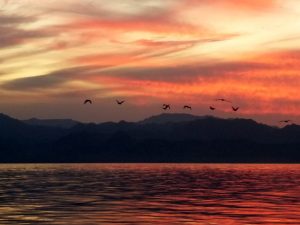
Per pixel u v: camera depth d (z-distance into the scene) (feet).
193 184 360.48
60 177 483.51
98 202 220.23
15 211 186.19
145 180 422.00
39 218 167.12
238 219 163.63
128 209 191.52
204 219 163.43
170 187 325.42
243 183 374.22
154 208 195.42
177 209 191.42
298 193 271.08
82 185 347.36
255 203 214.90
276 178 458.91
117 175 532.32
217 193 271.90
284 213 178.81
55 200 229.04
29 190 296.51
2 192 279.69
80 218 166.50
